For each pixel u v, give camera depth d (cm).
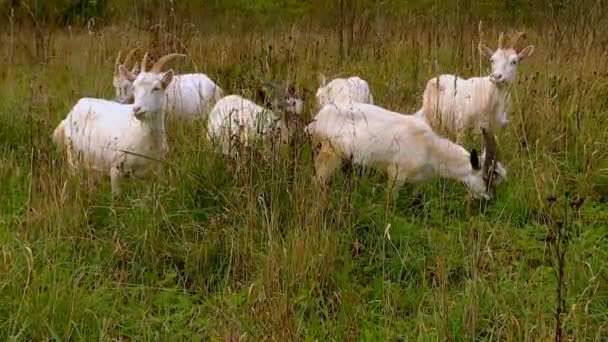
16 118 737
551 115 695
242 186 541
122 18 1634
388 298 432
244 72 850
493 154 588
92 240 492
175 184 553
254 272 472
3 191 586
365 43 1139
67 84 929
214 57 1034
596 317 422
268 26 1595
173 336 414
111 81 930
